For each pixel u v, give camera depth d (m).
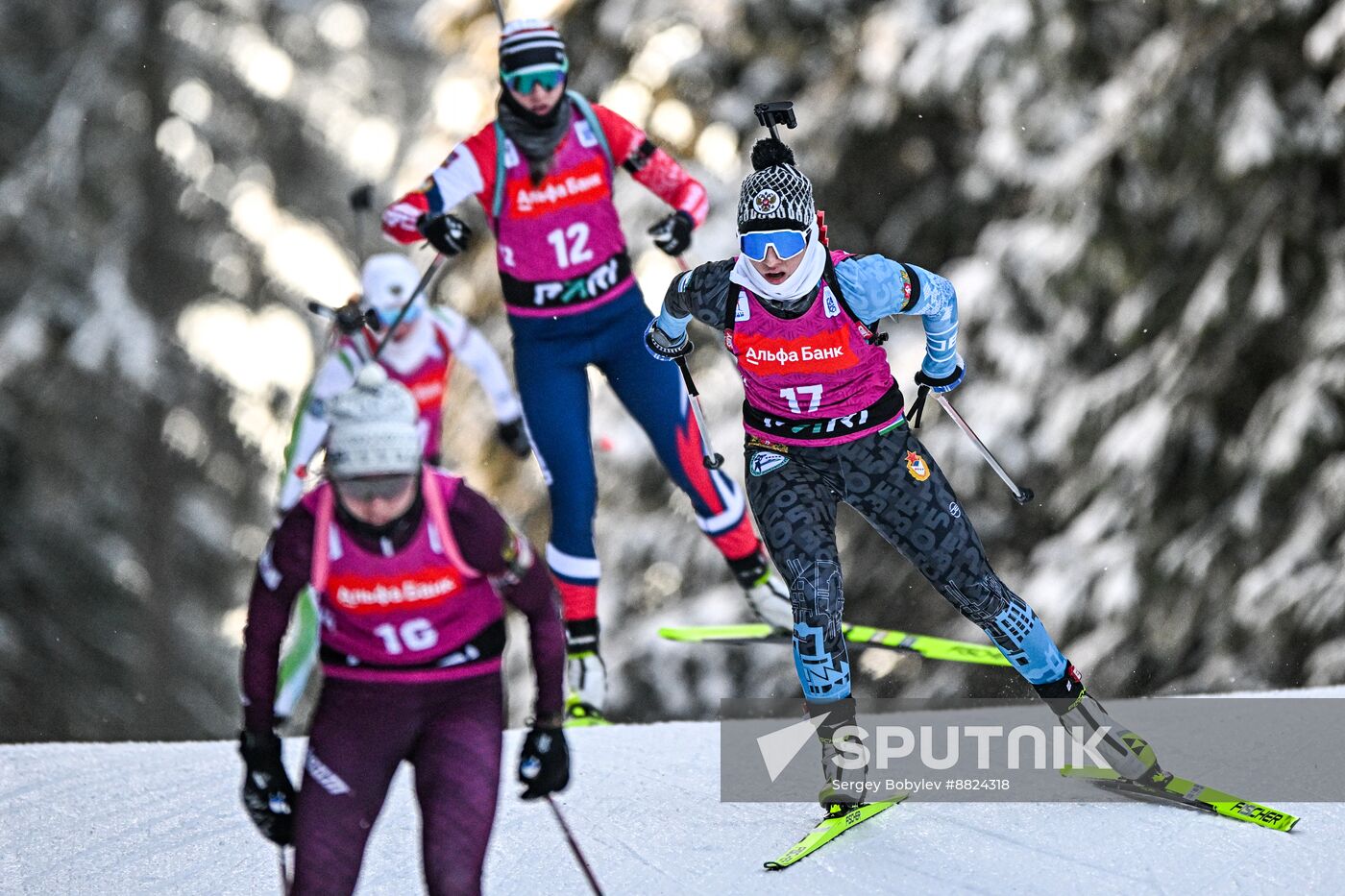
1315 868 14.32
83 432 63.50
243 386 69.19
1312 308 37.97
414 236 19.36
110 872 16.16
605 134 19.48
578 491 20.39
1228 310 37.69
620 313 19.92
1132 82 38.16
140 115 67.38
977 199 42.00
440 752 11.91
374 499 11.24
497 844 16.30
